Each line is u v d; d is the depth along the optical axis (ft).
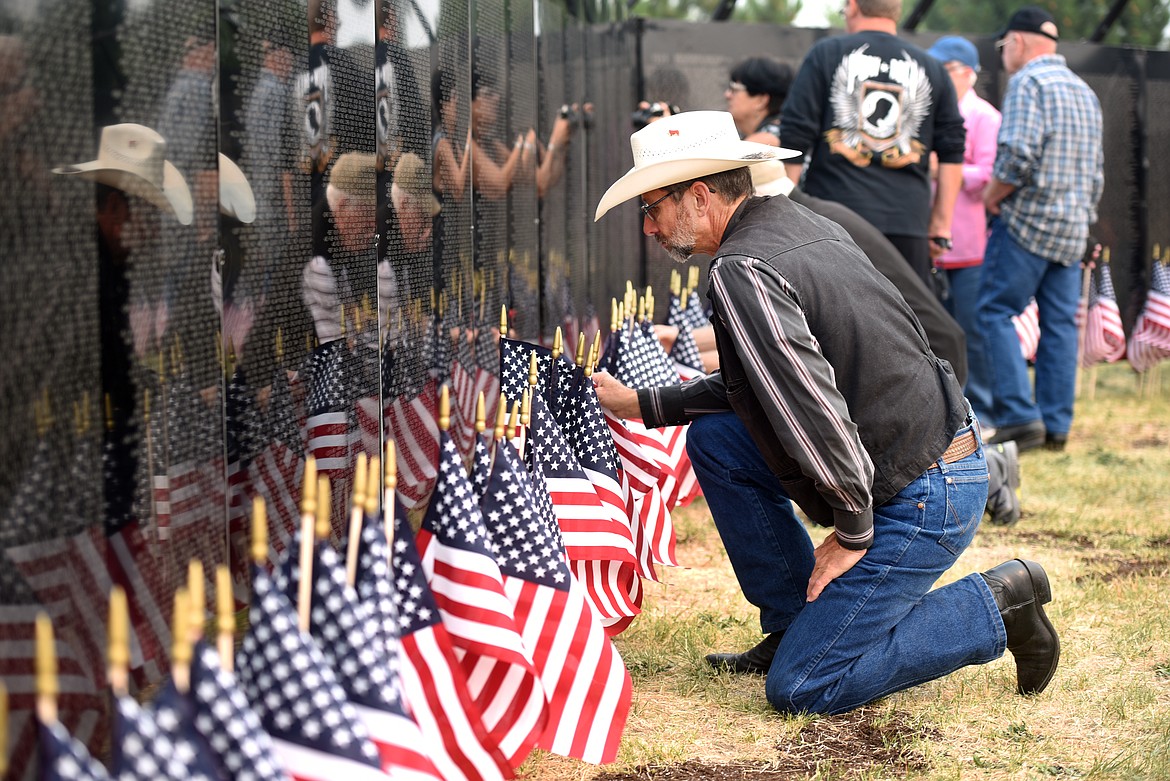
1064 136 21.50
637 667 11.18
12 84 4.33
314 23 6.73
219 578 5.18
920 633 9.85
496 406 10.37
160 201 5.26
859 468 9.02
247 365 6.21
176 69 5.35
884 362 9.46
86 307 4.79
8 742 4.31
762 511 10.61
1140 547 15.83
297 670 5.45
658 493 11.89
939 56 24.30
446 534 7.42
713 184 9.84
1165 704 10.33
